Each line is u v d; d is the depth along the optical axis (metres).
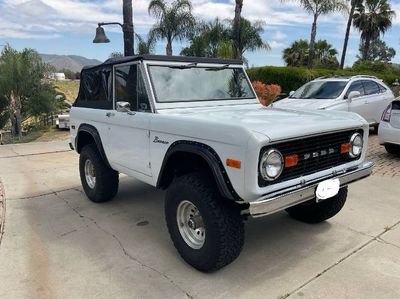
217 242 3.37
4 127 26.89
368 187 6.22
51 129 20.70
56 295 3.34
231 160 3.13
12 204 5.75
